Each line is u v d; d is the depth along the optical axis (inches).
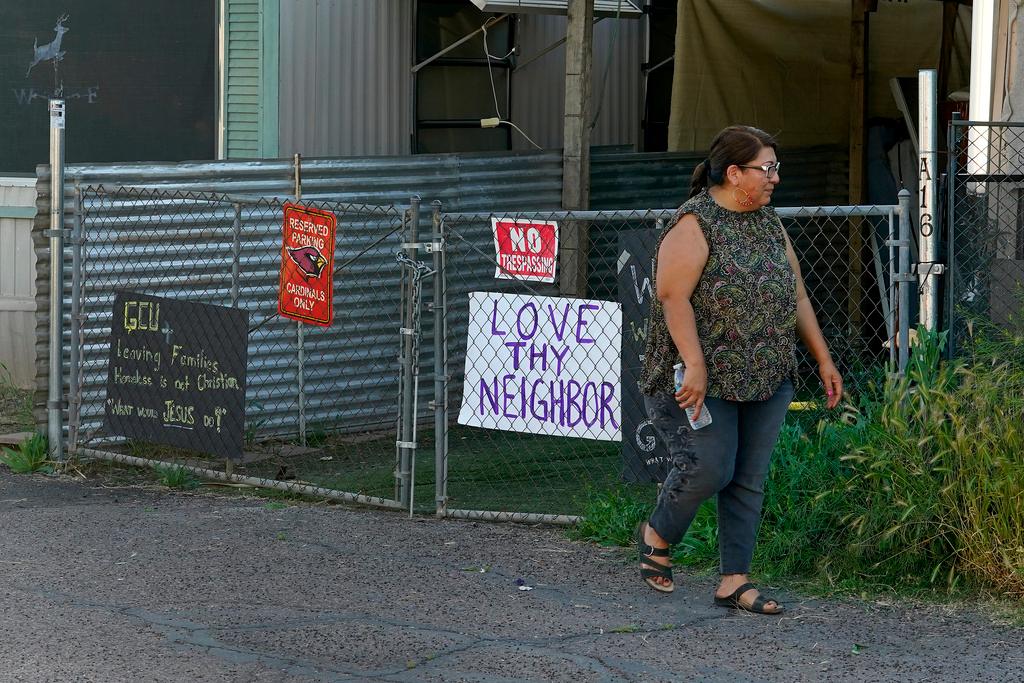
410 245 307.1
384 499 311.1
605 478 347.6
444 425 304.0
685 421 221.8
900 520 238.7
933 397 245.9
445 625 223.9
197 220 378.9
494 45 499.2
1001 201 312.2
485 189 427.8
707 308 217.0
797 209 271.1
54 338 354.0
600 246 463.5
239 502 319.3
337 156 406.6
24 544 274.8
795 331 227.9
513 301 290.2
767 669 201.8
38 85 436.5
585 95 427.8
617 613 230.4
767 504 260.2
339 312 400.5
